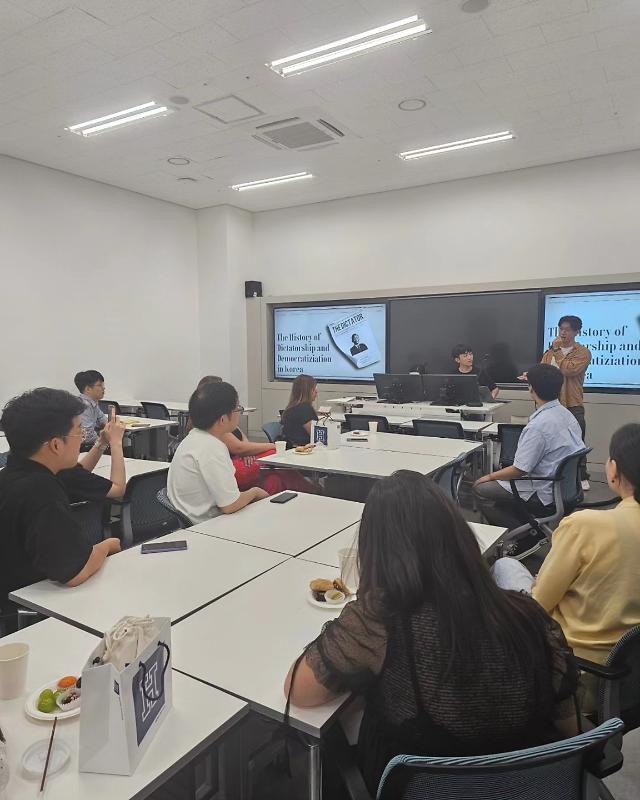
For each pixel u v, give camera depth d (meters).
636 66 4.32
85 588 1.62
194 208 8.47
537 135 5.72
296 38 3.92
